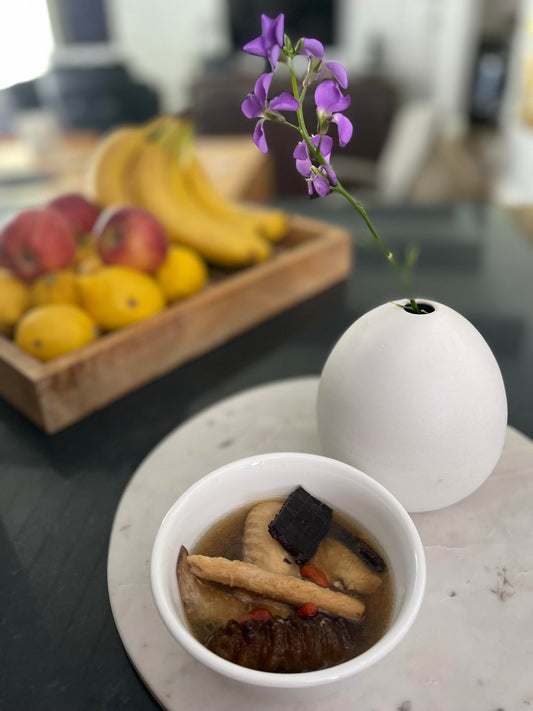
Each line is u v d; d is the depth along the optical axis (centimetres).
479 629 33
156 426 51
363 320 38
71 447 49
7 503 44
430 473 36
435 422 35
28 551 40
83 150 171
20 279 60
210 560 32
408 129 198
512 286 68
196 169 77
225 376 56
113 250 58
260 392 52
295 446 46
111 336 52
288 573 33
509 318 62
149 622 34
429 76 297
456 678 31
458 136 273
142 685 32
